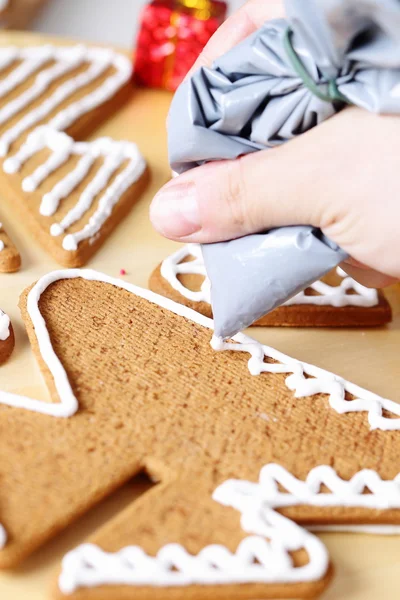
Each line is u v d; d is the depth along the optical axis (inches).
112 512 10.7
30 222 14.0
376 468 11.1
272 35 10.6
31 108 16.2
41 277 13.0
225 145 10.9
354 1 9.5
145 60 17.6
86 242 13.8
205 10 17.2
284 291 11.0
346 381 12.1
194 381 11.8
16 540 9.9
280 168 10.6
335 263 10.8
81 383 11.5
